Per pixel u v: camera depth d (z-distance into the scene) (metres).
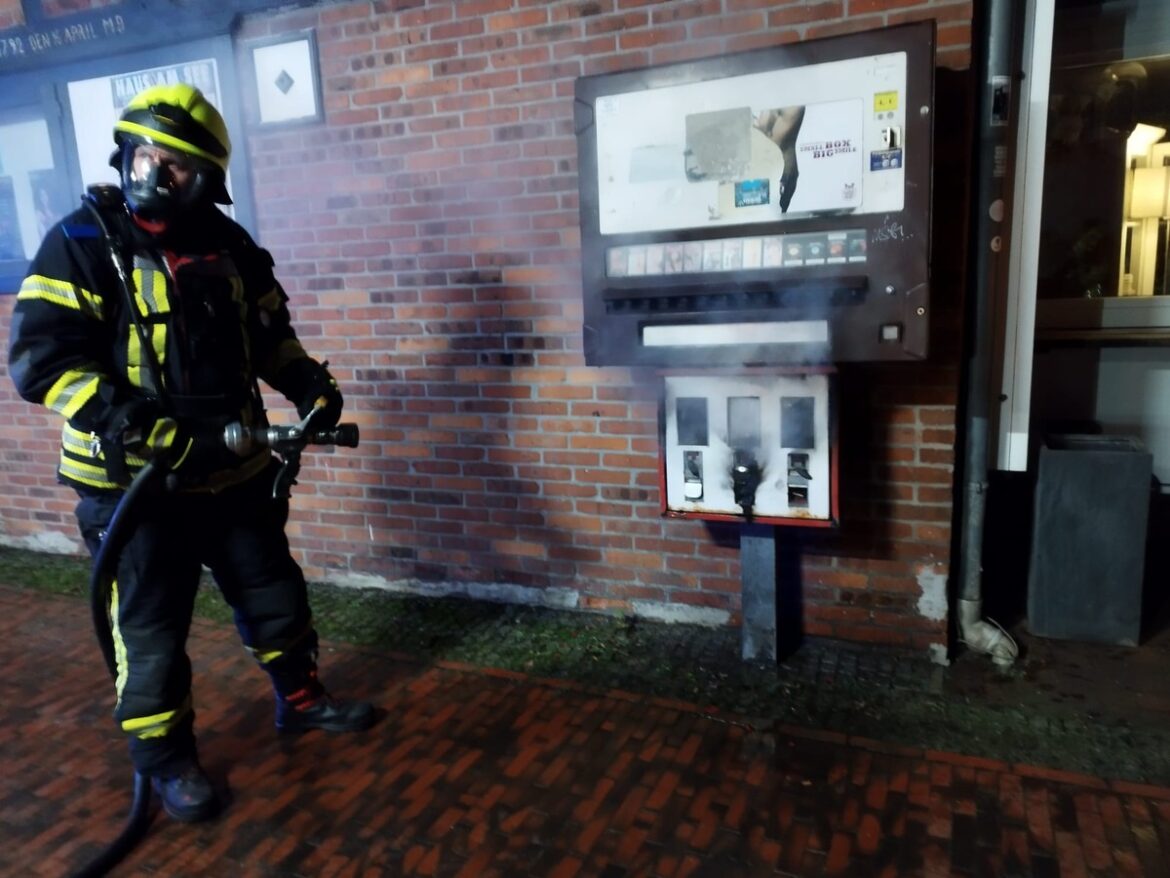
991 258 2.85
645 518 3.39
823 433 2.71
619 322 2.77
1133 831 2.18
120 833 2.37
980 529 3.01
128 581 2.30
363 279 3.61
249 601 2.61
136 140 2.11
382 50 3.38
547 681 3.05
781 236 2.55
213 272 2.29
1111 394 3.82
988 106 2.75
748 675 3.03
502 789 2.47
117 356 2.20
